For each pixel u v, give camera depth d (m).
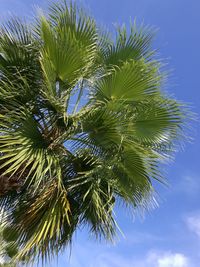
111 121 6.26
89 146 6.44
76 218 6.53
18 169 6.23
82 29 6.77
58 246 6.34
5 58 6.59
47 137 6.39
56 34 6.35
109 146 6.40
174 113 6.68
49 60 6.26
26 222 6.18
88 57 6.52
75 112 6.38
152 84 6.57
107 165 6.36
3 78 6.50
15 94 6.26
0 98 6.27
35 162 5.88
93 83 6.62
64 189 6.25
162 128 6.74
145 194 6.68
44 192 6.15
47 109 6.44
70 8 6.74
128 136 6.36
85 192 6.52
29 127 6.13
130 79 6.48
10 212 6.57
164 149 6.73
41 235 5.88
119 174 6.66
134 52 7.10
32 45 6.60
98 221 6.62
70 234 6.46
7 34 6.62
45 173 6.17
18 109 6.23
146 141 6.71
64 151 6.45
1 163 6.16
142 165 6.52
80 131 6.39
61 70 6.37
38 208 6.09
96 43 6.88
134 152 6.42
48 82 6.21
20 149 5.87
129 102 6.61
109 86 6.57
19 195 6.59
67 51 6.27
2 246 6.55
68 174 6.54
